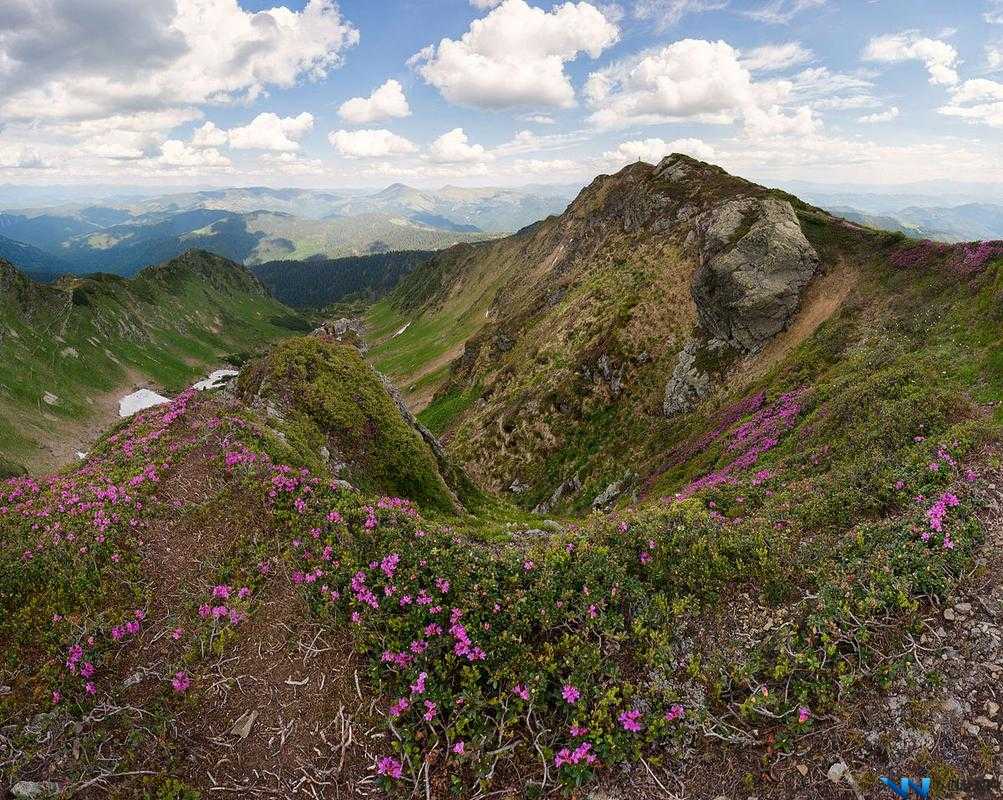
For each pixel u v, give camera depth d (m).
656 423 48.72
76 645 8.53
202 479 13.98
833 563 10.46
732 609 9.81
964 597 9.05
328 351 26.95
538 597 9.59
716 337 49.66
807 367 36.78
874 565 9.94
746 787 6.99
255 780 7.10
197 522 12.26
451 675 8.25
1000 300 25.88
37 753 7.11
